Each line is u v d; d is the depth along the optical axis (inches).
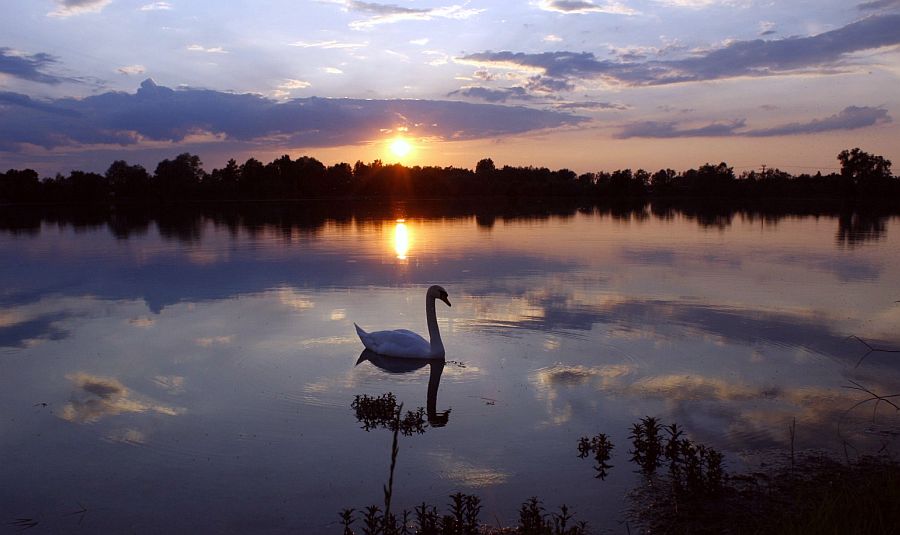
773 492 263.4
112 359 456.4
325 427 337.4
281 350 476.1
